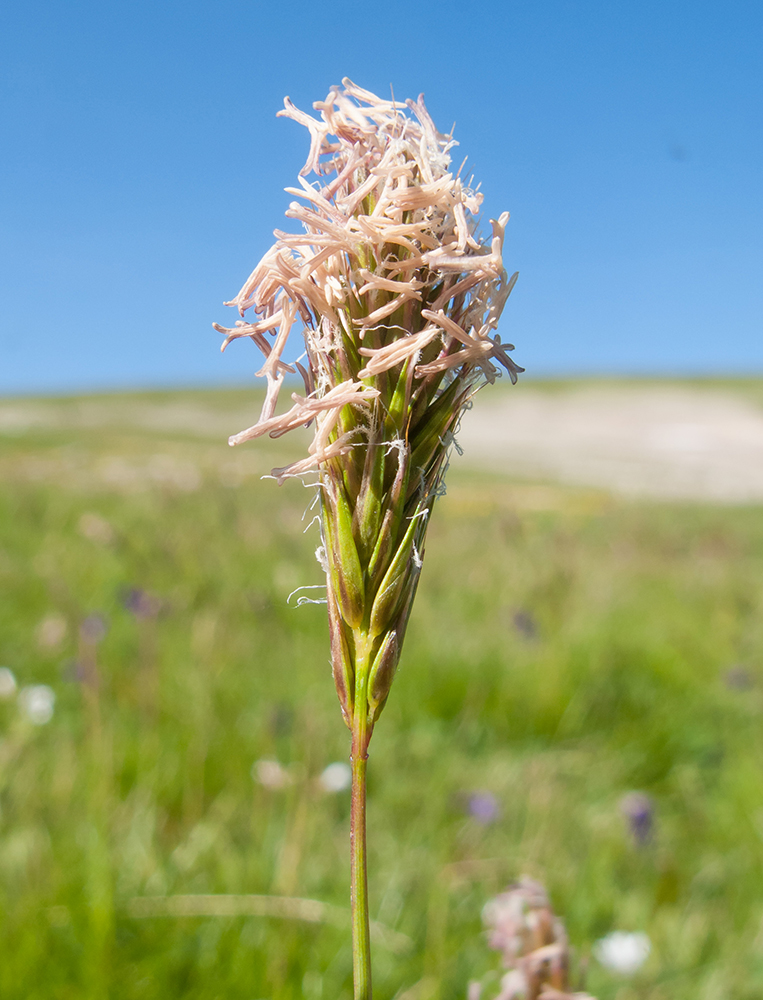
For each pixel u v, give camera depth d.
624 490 22.67
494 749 4.06
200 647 4.54
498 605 6.04
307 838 2.81
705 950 2.56
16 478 12.95
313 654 4.92
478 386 0.78
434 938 2.39
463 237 0.73
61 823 2.76
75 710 3.84
